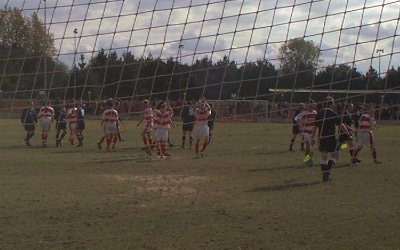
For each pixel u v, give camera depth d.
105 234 6.95
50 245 6.47
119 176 11.85
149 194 9.66
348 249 6.31
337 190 10.05
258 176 11.87
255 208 8.46
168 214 8.06
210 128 15.87
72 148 18.64
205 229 7.20
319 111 11.00
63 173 12.31
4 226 7.30
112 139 18.03
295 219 7.72
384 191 9.93
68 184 10.70
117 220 7.68
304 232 7.03
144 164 14.05
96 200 9.08
